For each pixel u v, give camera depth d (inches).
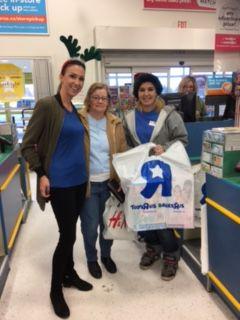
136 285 82.7
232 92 108.1
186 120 104.7
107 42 226.7
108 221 81.7
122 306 74.4
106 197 82.5
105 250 89.0
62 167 66.0
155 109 85.6
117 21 235.9
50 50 227.6
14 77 122.7
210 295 77.8
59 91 67.2
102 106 76.9
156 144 82.3
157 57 249.8
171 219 76.1
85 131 74.4
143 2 237.1
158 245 92.9
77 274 84.1
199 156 103.8
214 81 109.3
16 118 220.5
